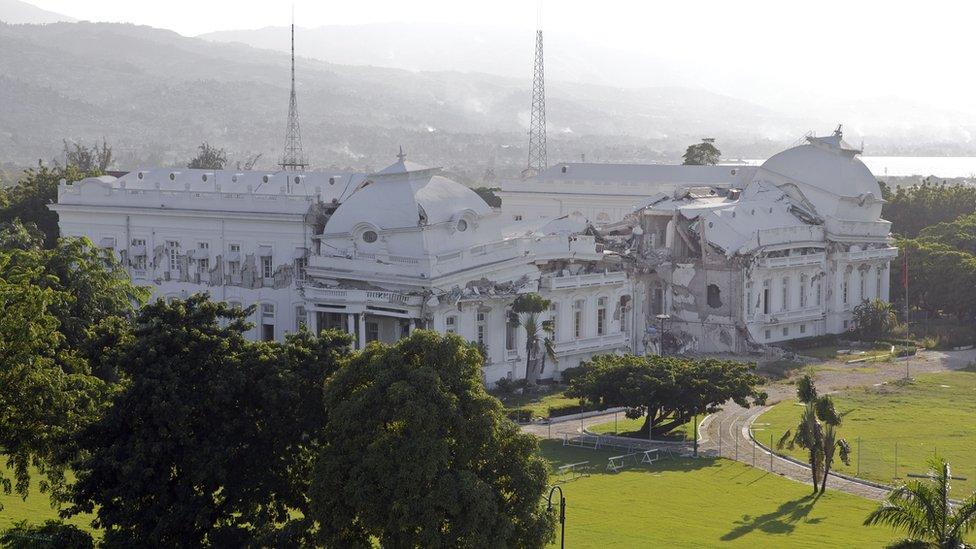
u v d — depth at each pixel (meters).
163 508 129.50
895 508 124.00
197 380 133.62
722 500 165.12
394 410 120.00
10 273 178.38
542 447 192.62
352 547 122.94
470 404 123.81
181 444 129.38
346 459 121.44
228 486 131.12
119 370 133.75
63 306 184.88
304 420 133.12
